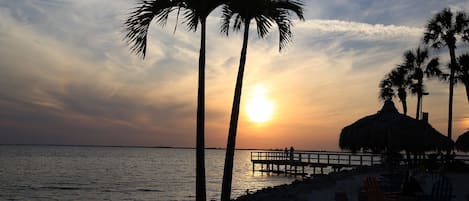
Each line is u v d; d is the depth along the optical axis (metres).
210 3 12.79
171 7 12.35
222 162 143.62
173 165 114.25
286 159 58.22
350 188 20.94
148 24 12.17
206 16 12.72
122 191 48.59
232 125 14.22
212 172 85.56
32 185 54.38
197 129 12.33
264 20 14.40
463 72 33.66
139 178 67.69
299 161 53.38
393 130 16.59
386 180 18.95
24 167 90.62
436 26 35.25
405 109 48.00
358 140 17.19
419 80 45.69
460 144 23.00
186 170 91.12
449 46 34.94
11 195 44.25
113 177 68.94
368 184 12.87
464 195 17.69
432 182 22.20
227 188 14.02
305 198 17.48
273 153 62.69
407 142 16.64
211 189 49.25
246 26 14.49
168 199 41.44
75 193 46.53
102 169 89.94
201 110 12.33
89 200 40.66
